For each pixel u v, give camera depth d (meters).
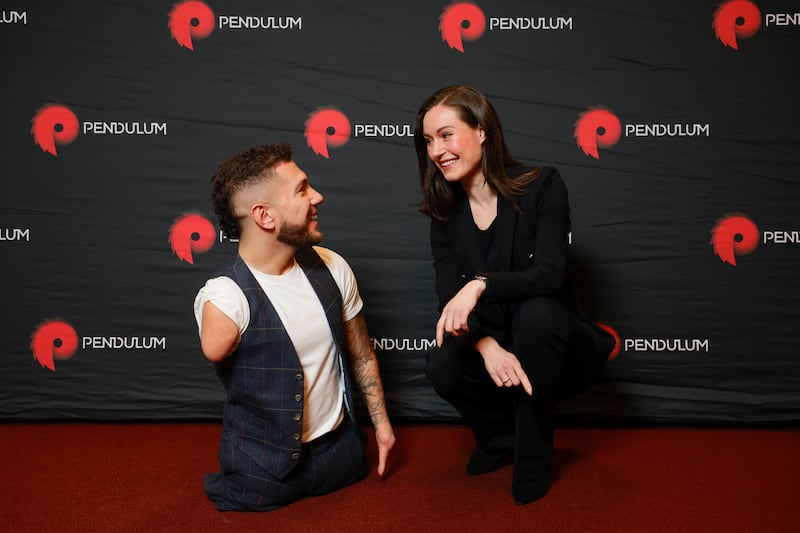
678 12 2.15
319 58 2.20
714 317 2.18
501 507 1.50
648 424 2.19
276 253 1.48
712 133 2.16
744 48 2.15
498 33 2.18
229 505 1.49
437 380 1.60
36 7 2.19
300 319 1.49
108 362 2.24
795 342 2.17
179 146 2.21
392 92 2.20
